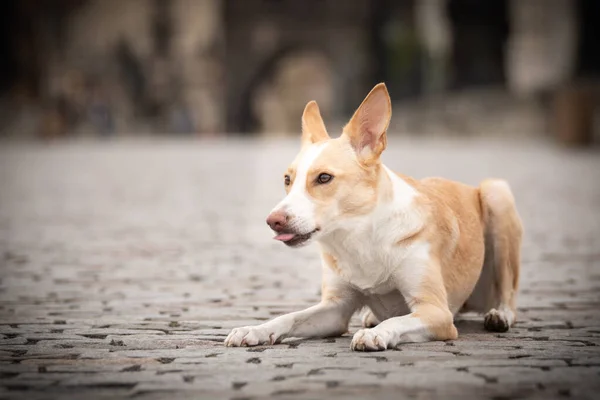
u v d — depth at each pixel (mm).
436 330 5062
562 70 55188
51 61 65812
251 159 33125
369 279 5203
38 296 7164
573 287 7555
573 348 4996
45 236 11602
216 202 16719
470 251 5637
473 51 54656
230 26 75062
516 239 6062
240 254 9969
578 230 11891
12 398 3939
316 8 74625
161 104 72000
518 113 45406
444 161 27984
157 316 6238
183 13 71750
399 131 54438
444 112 51031
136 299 7020
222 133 74375
